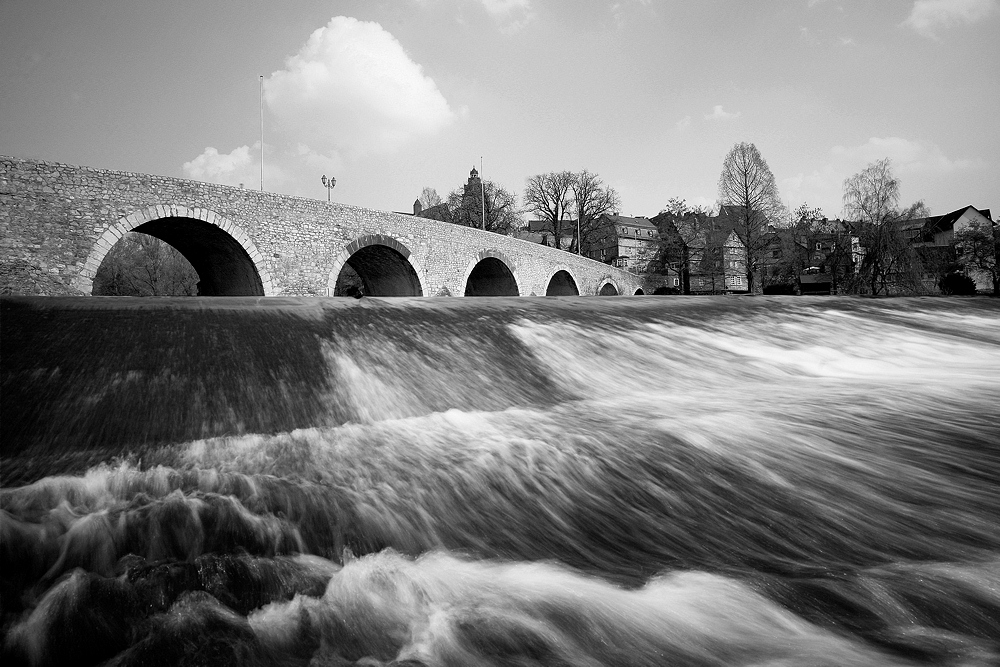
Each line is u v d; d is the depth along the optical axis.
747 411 6.49
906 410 6.52
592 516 4.11
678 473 4.72
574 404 7.12
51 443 4.84
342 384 6.84
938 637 2.89
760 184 47.34
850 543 3.85
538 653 2.70
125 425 5.26
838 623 3.00
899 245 43.56
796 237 54.38
